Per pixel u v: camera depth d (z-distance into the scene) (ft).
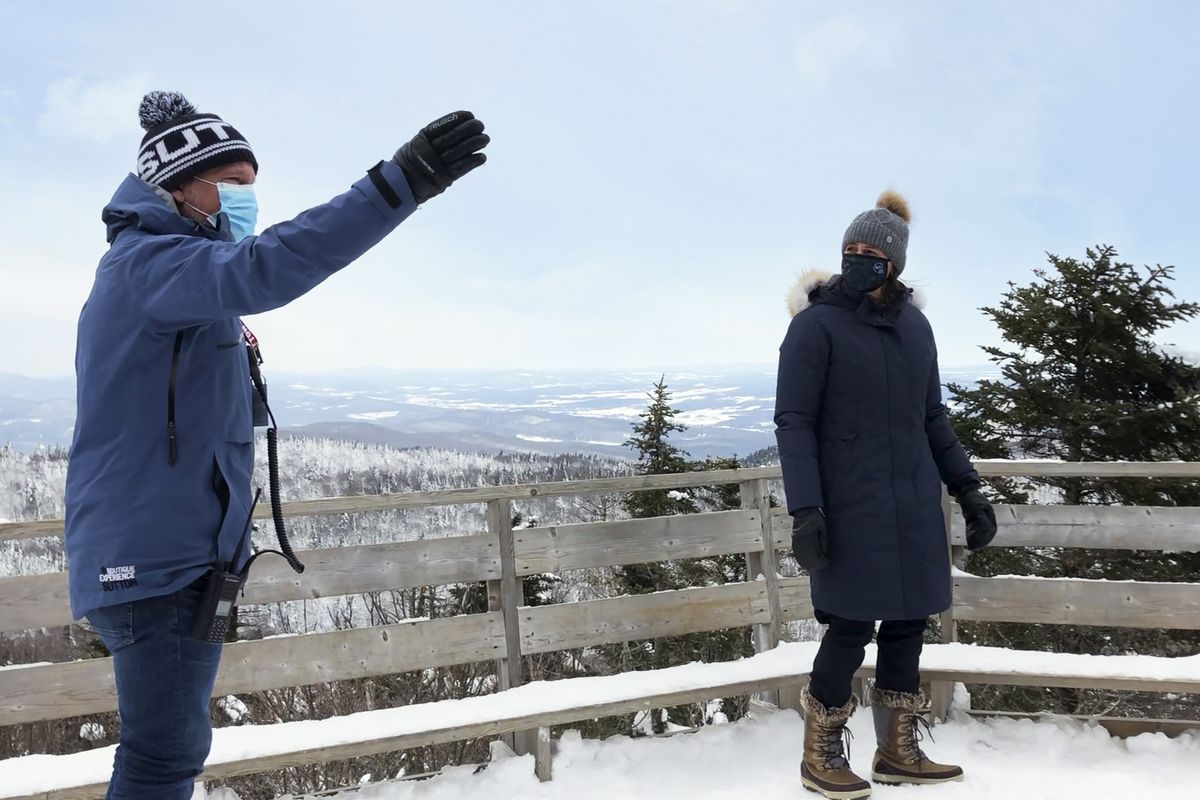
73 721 14.26
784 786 9.05
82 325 4.83
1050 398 26.76
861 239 8.54
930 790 8.83
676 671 10.32
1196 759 9.42
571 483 10.52
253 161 5.28
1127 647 21.59
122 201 4.92
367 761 13.48
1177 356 26.48
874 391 8.50
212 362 4.87
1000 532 11.60
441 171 4.25
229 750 8.25
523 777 9.16
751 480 11.66
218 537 4.84
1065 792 8.74
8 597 8.32
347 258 4.26
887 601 8.30
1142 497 24.13
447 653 9.92
